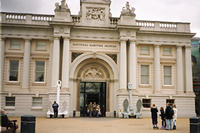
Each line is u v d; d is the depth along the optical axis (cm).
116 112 3422
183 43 3691
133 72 3394
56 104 2973
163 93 3606
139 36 3606
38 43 3472
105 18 3559
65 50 3312
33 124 1506
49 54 3444
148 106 3538
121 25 3372
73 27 3403
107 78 3534
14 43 3431
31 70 3412
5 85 3347
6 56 3366
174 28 3706
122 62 3394
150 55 3656
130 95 3192
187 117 3531
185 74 3659
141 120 2828
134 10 3519
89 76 3556
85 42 3503
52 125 2167
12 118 2922
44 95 3341
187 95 3584
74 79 3462
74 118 3058
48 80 3362
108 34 3522
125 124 2352
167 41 3656
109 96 3503
